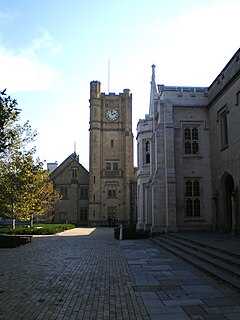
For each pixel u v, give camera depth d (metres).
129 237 26.28
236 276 9.24
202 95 26.36
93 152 65.06
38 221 65.12
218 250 12.73
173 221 24.34
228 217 23.44
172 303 7.49
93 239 27.00
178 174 25.41
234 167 21.03
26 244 22.47
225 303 7.39
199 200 25.36
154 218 25.59
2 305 7.51
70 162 68.38
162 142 26.19
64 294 8.49
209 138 25.92
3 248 19.94
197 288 8.81
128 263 13.46
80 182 67.81
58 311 7.04
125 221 63.09
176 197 25.06
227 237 18.64
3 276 10.91
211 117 25.59
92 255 16.19
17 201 28.50
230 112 21.69
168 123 25.67
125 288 9.06
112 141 66.19
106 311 7.02
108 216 63.78
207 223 25.00
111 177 64.69
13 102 10.95
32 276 10.89
